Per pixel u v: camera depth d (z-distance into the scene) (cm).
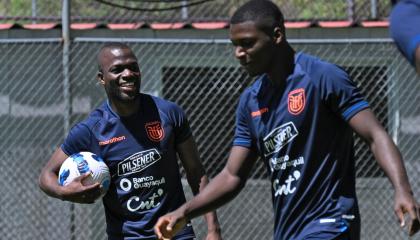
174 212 1125
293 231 1102
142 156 1432
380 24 2475
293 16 2808
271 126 1105
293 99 1080
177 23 2605
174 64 2450
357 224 1098
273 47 1066
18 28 2428
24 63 2400
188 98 2458
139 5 2803
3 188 2414
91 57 2377
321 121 1070
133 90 1416
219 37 2470
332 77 1054
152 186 1435
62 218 2402
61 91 2402
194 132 2480
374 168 2464
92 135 1442
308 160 1084
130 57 1430
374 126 1012
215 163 2498
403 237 2436
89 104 2377
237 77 2470
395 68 2434
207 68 2462
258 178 2448
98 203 2358
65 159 1460
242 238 2425
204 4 2772
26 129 2409
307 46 2436
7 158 2414
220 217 2428
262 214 2431
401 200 905
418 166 2430
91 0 2825
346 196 1088
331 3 2811
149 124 1438
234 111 2497
